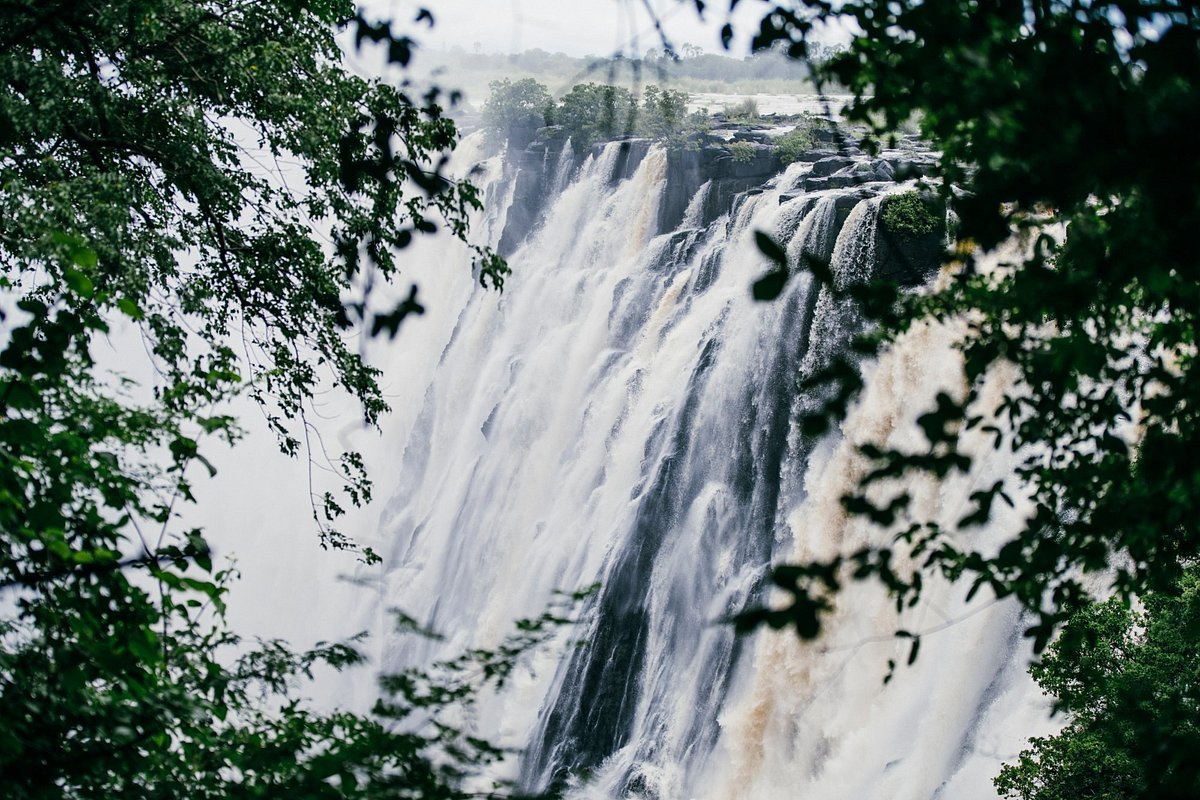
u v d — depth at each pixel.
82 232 9.91
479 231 47.25
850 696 23.80
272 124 12.35
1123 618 15.03
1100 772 14.81
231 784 5.96
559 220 42.84
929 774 21.66
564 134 43.88
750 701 25.14
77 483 6.28
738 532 28.16
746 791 24.50
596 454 33.69
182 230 12.59
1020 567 6.29
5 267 11.57
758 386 28.98
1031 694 20.48
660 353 33.06
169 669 6.85
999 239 4.96
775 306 29.23
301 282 12.64
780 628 4.34
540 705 27.23
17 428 5.74
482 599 35.09
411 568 38.47
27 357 5.91
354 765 5.50
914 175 6.01
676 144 38.38
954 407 4.91
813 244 29.20
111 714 5.72
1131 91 4.61
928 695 22.39
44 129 9.91
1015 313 5.89
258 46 11.42
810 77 6.11
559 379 37.47
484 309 43.81
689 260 36.00
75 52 11.23
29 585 5.75
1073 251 5.32
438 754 5.67
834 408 4.62
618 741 26.92
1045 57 4.85
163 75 11.27
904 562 23.94
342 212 12.05
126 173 11.99
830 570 4.58
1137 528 6.51
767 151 36.19
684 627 27.73
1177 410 6.80
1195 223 4.56
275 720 6.62
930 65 5.38
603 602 28.53
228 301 12.94
